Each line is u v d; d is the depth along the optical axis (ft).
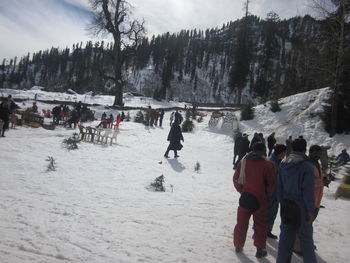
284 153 17.67
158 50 460.96
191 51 517.14
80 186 24.66
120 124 87.51
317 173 14.42
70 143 43.42
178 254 14.15
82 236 14.75
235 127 86.43
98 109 123.65
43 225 15.44
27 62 500.74
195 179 34.19
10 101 58.75
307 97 91.45
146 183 28.81
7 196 19.35
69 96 164.76
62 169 29.73
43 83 405.18
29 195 20.30
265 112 91.50
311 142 74.43
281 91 138.41
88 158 37.32
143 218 18.67
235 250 15.26
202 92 400.67
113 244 14.30
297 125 80.79
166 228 17.42
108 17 129.80
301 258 15.21
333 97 77.20
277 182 13.57
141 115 96.58
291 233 12.87
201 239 16.40
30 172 26.81
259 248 14.67
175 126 46.52
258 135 44.50
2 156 31.48
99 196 22.47
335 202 30.86
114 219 17.76
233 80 176.04
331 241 18.35
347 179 38.47
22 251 12.60
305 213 12.68
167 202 23.26
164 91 245.65
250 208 14.61
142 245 14.62
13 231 14.34
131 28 134.00
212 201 25.40
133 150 49.01
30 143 42.32
